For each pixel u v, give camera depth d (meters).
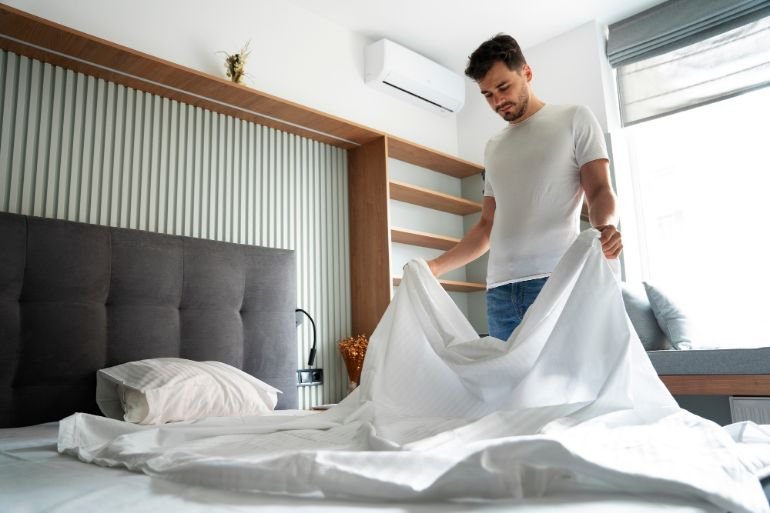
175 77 2.40
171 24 2.67
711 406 2.57
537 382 1.12
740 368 2.26
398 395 1.35
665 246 3.45
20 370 1.90
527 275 1.58
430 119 4.03
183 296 2.37
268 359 2.58
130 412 1.80
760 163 3.18
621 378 1.02
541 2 3.39
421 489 0.67
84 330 2.04
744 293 3.18
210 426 1.35
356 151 3.28
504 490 0.67
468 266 4.00
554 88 3.74
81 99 2.29
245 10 2.99
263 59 3.04
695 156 3.39
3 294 1.89
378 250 3.10
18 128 2.11
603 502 0.64
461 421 1.15
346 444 1.08
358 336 3.09
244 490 0.77
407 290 1.47
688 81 3.30
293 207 2.97
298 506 0.69
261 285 2.62
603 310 1.11
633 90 3.51
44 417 1.92
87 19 2.40
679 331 2.66
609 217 1.44
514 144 1.69
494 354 1.18
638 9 3.49
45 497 0.80
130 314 2.18
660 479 0.64
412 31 3.62
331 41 3.43
